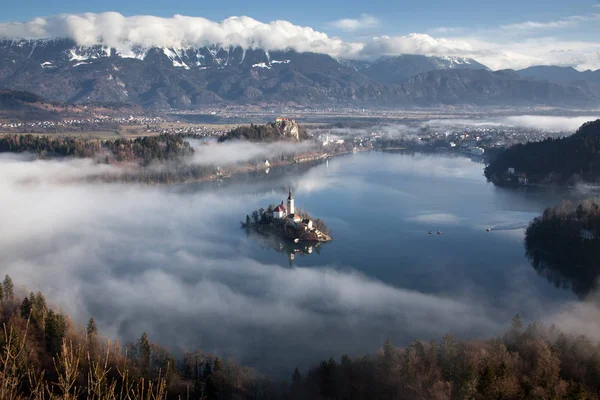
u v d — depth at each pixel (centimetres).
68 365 4050
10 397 3778
